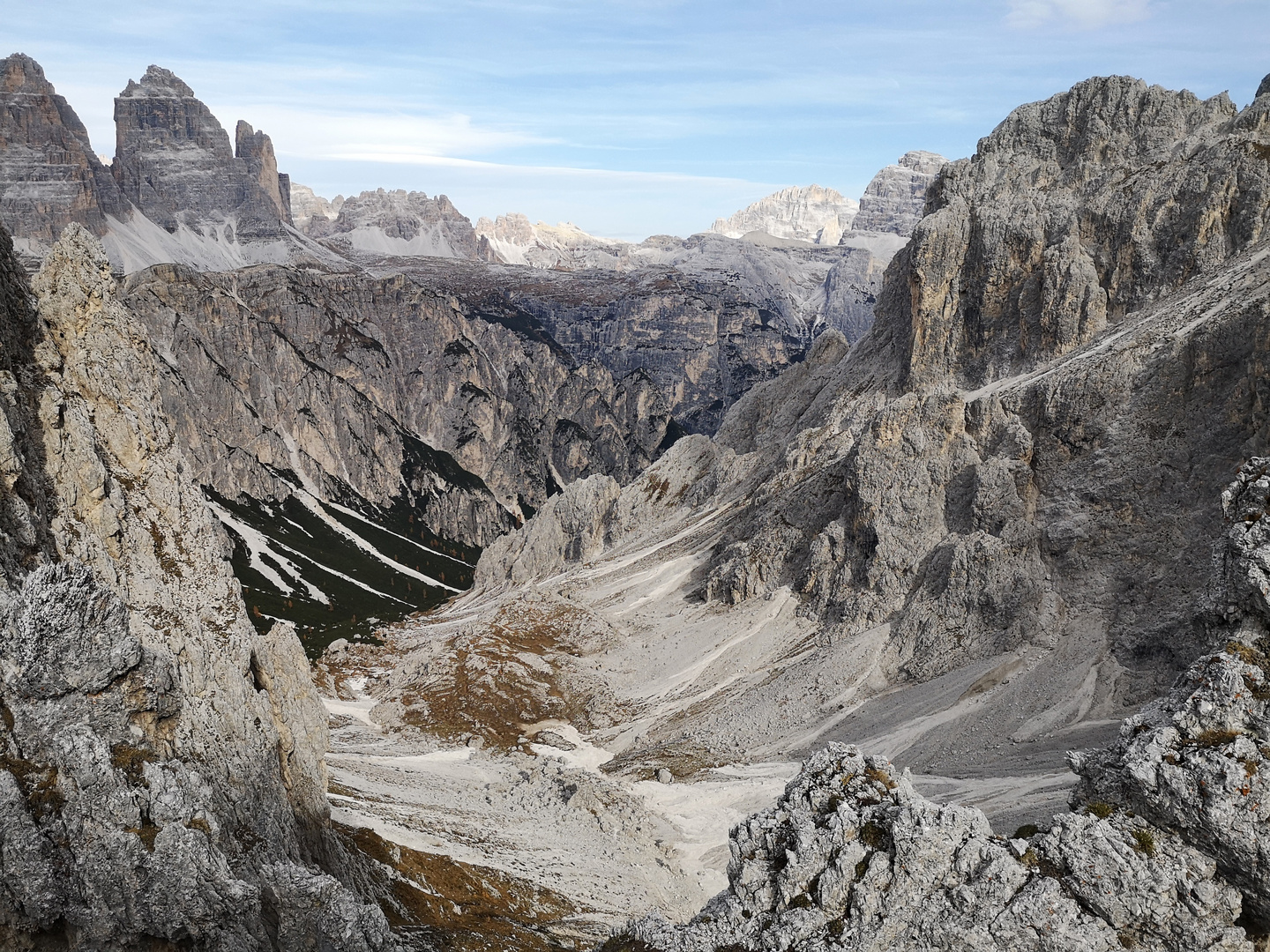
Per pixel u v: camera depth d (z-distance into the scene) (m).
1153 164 173.75
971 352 184.00
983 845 42.81
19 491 44.28
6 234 53.78
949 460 155.25
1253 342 131.00
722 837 102.12
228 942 36.09
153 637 47.53
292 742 60.25
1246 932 40.03
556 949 60.75
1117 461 139.00
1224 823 38.72
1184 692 43.91
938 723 118.94
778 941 43.91
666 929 48.44
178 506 58.31
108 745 37.22
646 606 187.62
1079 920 40.56
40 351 53.41
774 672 150.38
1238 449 129.50
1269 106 165.50
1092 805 43.03
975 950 41.25
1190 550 126.25
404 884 64.31
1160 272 164.50
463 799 98.56
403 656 187.75
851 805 45.78
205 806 39.31
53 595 37.38
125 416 57.03
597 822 98.25
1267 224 156.38
